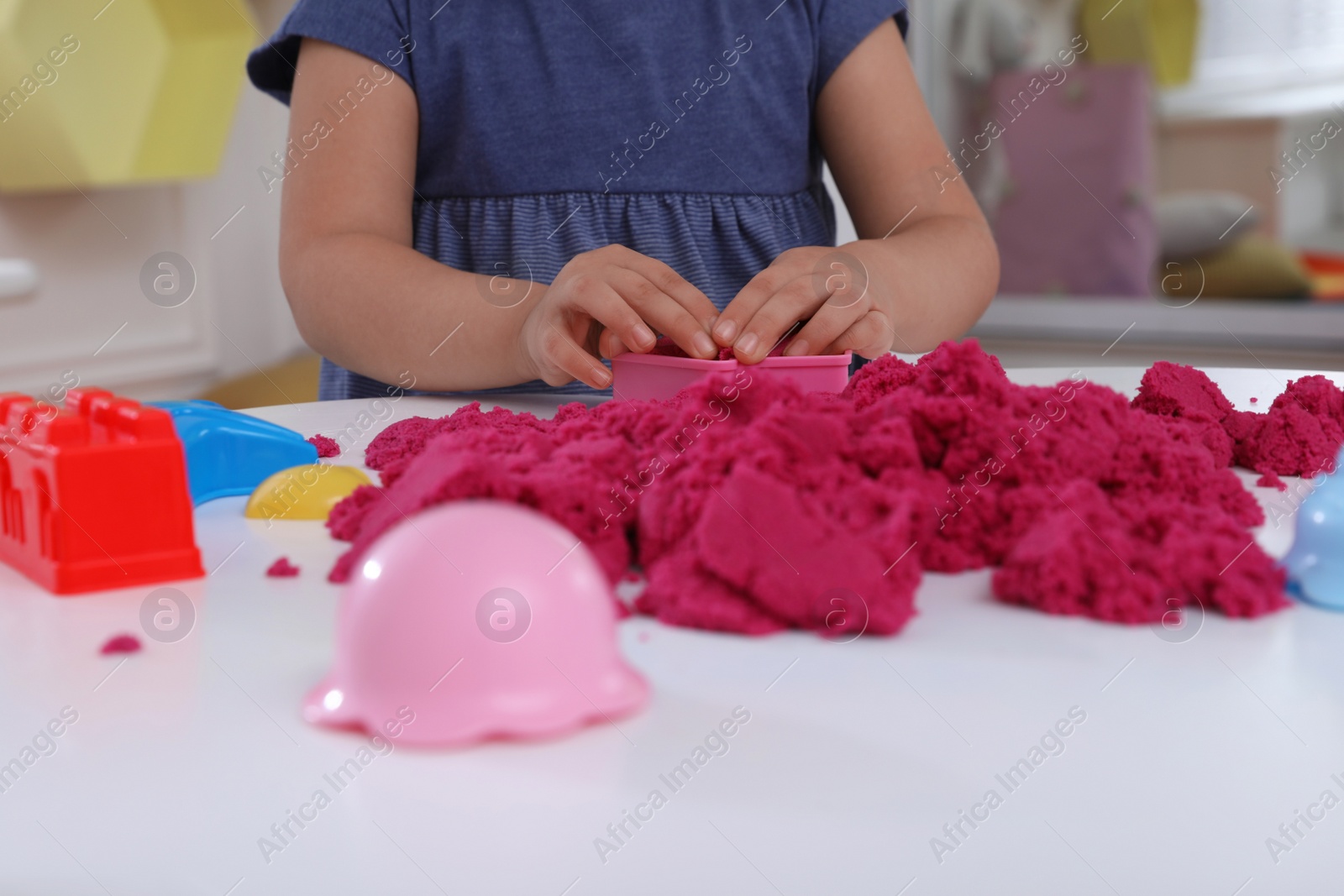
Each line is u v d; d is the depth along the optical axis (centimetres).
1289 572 34
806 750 24
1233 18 172
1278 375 74
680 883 20
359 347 76
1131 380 71
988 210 188
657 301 57
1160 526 35
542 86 82
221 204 178
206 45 149
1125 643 30
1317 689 27
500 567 26
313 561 38
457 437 40
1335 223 174
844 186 91
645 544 35
